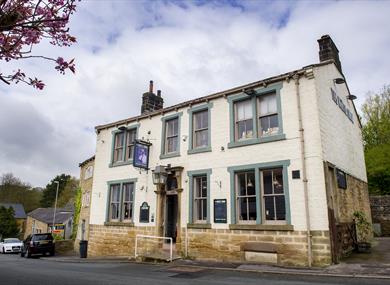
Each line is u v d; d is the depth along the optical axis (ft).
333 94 44.27
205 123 47.98
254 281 27.04
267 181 39.88
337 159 41.65
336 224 36.11
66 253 82.53
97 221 58.65
